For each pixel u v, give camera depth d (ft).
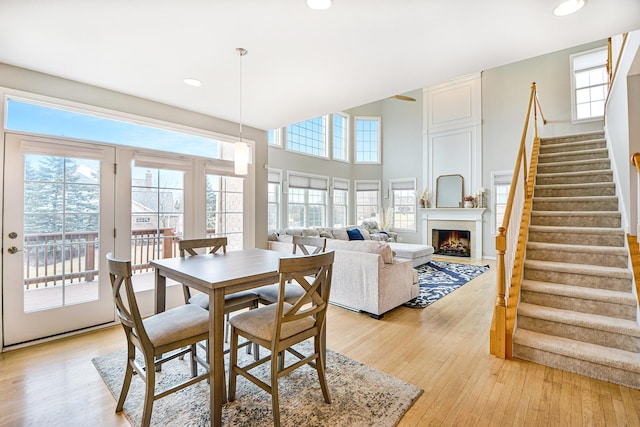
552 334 8.19
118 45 7.57
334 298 12.41
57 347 8.65
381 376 7.19
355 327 10.22
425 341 9.13
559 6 6.10
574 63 20.40
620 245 9.50
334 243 12.59
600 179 12.07
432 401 6.29
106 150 10.24
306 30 6.95
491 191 23.49
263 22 6.62
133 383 6.88
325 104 11.78
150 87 10.14
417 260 20.02
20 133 8.67
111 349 8.55
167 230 11.76
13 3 5.93
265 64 8.57
